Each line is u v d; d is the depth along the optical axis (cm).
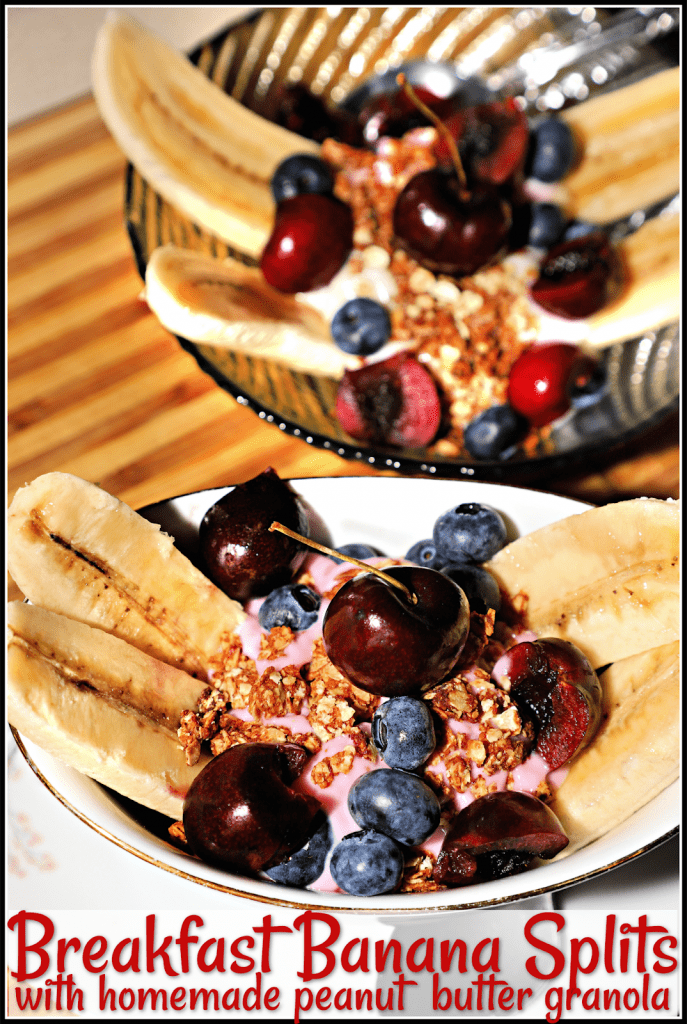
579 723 32
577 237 47
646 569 34
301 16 53
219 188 48
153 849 30
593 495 42
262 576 34
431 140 47
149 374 45
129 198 45
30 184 52
